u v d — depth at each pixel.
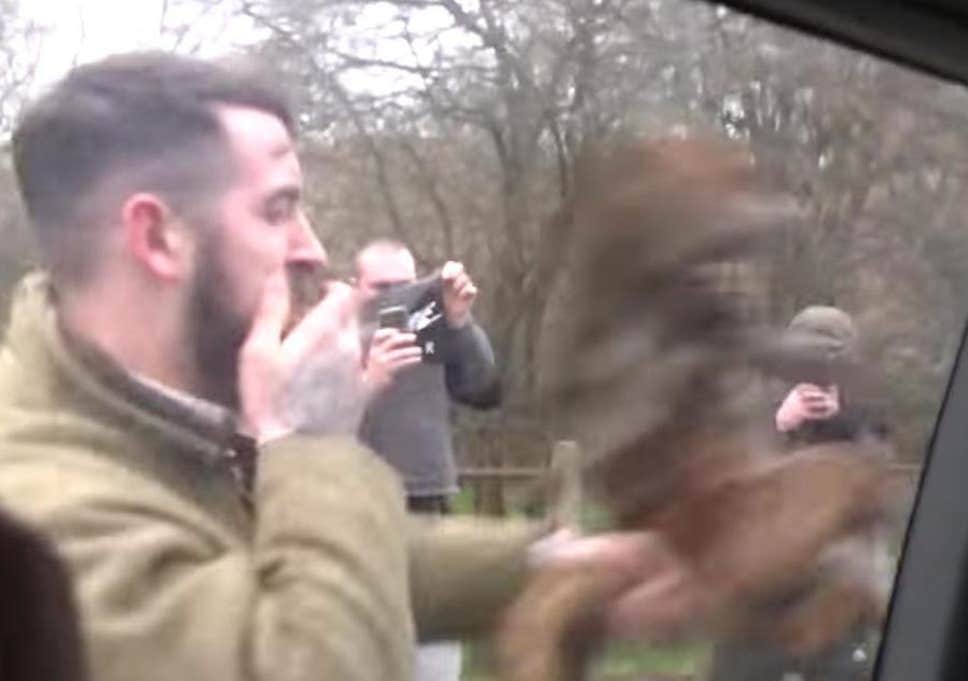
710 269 1.87
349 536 1.59
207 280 1.53
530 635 1.77
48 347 1.46
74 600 1.03
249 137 1.58
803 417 1.95
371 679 1.58
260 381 1.55
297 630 1.52
